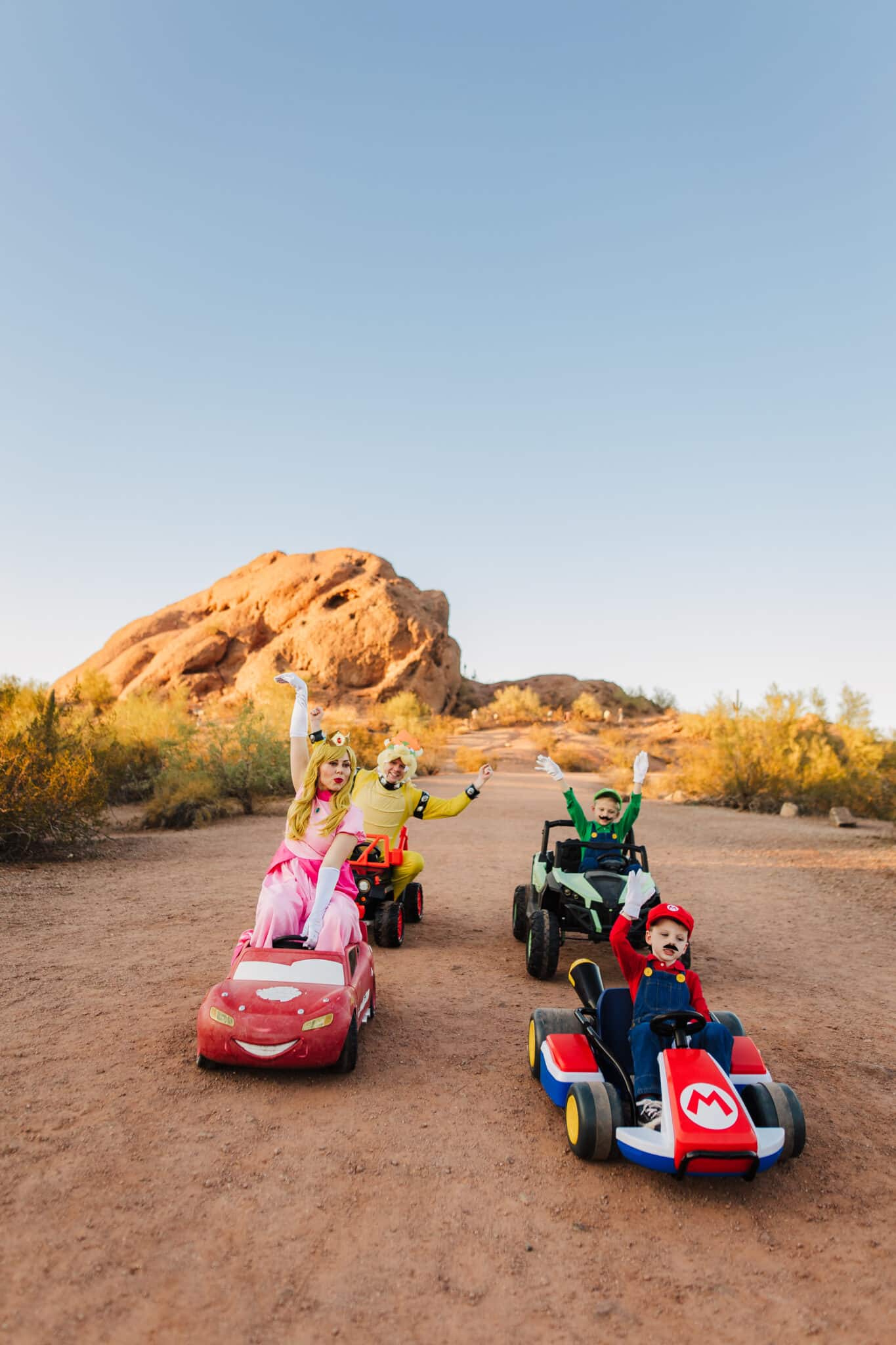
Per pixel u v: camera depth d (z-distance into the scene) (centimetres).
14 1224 368
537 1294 343
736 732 2952
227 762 2275
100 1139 448
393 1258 360
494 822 2173
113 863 1348
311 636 5741
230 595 6388
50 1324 310
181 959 798
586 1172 441
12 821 1336
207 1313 320
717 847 1791
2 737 1503
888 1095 565
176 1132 461
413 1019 667
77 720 2202
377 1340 312
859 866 1545
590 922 805
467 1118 496
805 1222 406
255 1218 383
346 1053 540
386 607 5759
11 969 749
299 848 632
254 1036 515
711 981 825
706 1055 440
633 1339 319
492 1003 717
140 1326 312
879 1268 371
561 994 754
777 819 2473
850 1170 459
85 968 761
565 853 884
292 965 554
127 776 2361
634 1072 462
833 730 3012
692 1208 413
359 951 626
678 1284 354
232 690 5678
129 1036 598
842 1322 334
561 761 3931
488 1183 425
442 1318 325
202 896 1095
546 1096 534
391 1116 493
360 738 3172
